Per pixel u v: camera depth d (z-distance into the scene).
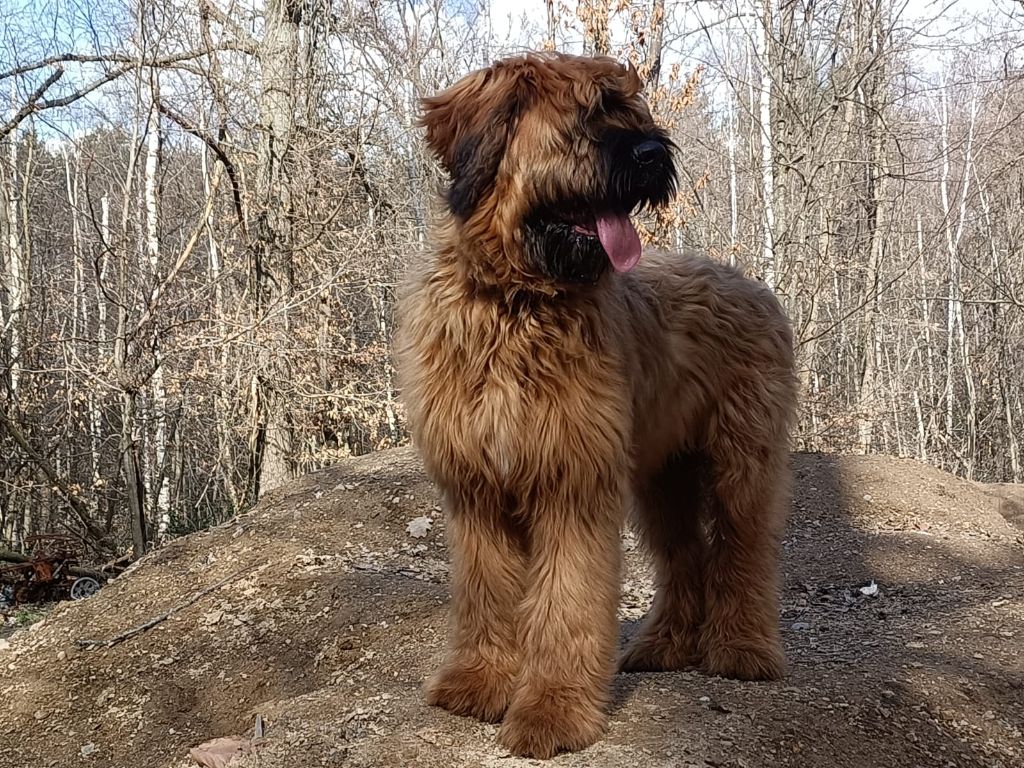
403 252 4.20
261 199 3.85
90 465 5.00
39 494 4.56
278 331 3.63
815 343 4.45
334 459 4.04
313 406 3.95
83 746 1.80
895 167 6.74
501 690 1.24
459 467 1.20
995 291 7.22
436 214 1.31
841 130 5.00
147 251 4.08
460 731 1.21
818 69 4.82
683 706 1.30
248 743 1.39
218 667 1.94
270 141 3.88
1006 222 7.68
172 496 5.35
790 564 2.38
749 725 1.24
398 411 4.01
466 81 1.22
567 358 1.15
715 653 1.46
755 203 4.73
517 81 1.15
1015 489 3.03
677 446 1.48
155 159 3.71
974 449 7.86
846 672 1.50
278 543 2.35
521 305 1.15
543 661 1.17
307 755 1.19
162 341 3.71
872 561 2.35
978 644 1.69
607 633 1.18
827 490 2.81
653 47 3.85
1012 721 1.41
